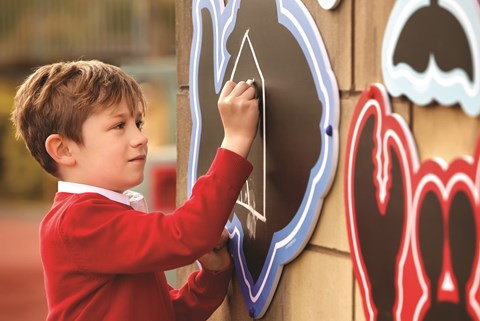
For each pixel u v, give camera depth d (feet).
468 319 4.27
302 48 5.67
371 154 4.99
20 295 27.35
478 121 4.23
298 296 5.94
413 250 4.65
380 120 4.90
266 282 6.31
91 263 6.08
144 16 47.01
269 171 6.21
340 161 5.36
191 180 7.68
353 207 5.18
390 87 4.79
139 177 6.40
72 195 6.36
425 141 4.60
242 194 6.75
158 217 6.04
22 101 6.69
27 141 6.67
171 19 46.93
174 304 6.95
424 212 4.56
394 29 4.74
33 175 52.29
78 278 6.17
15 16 50.47
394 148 4.78
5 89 52.85
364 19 5.08
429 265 4.53
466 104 4.23
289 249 5.93
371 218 5.01
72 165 6.43
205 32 7.31
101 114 6.29
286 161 5.94
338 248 5.43
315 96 5.53
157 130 30.89
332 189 5.46
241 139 6.12
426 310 4.56
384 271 4.91
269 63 6.14
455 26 4.29
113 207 6.15
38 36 49.78
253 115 6.16
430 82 4.47
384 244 4.90
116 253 6.02
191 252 5.95
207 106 7.27
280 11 5.95
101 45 48.03
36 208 50.70
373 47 5.01
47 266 6.28
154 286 6.43
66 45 49.01
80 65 6.58
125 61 47.57
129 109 6.40
